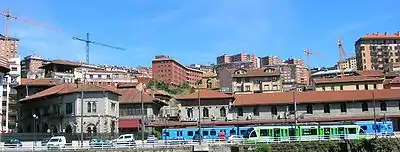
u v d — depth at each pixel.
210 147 66.31
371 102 91.75
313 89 125.75
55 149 57.84
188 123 89.75
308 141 70.75
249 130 75.88
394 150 71.88
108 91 84.50
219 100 94.81
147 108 95.62
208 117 94.06
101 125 82.38
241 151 67.62
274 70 148.12
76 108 82.62
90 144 61.97
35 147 57.34
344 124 77.50
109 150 59.97
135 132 91.00
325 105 92.81
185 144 65.44
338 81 119.31
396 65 190.50
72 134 76.12
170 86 199.25
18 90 110.81
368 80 117.19
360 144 71.19
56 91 87.75
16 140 67.69
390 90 94.88
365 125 80.56
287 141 70.50
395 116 89.06
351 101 91.88
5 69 84.62
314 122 87.06
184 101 95.69
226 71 150.38
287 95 96.12
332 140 71.44
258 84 142.75
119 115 95.31
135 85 134.88
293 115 92.38
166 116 100.94
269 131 75.38
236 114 94.00
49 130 87.38
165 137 79.81
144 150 61.78
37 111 92.94
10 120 130.38
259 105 93.56
